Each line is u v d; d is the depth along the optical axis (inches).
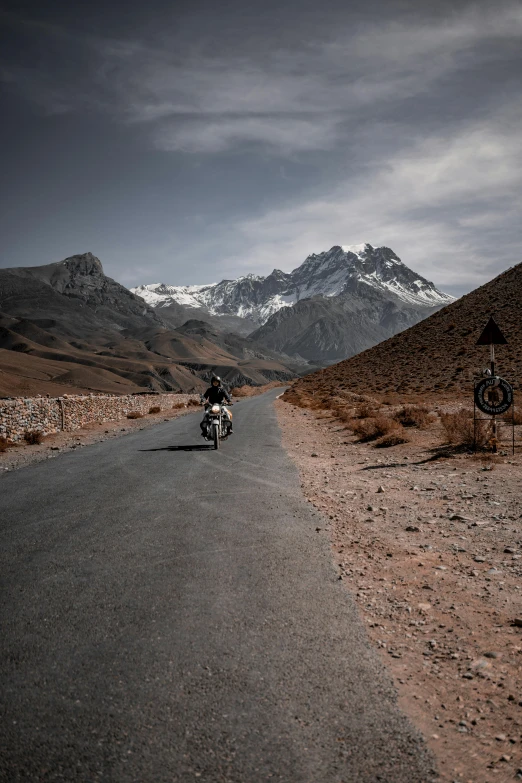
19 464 497.4
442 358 2215.8
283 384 5516.7
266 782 90.6
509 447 500.7
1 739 102.8
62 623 153.5
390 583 188.1
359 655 135.0
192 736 102.9
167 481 382.9
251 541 234.7
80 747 100.0
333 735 103.7
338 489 358.0
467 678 125.9
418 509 300.5
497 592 179.0
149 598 171.2
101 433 833.5
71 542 235.6
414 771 94.0
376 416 844.0
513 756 97.9
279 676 124.4
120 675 124.9
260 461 480.7
